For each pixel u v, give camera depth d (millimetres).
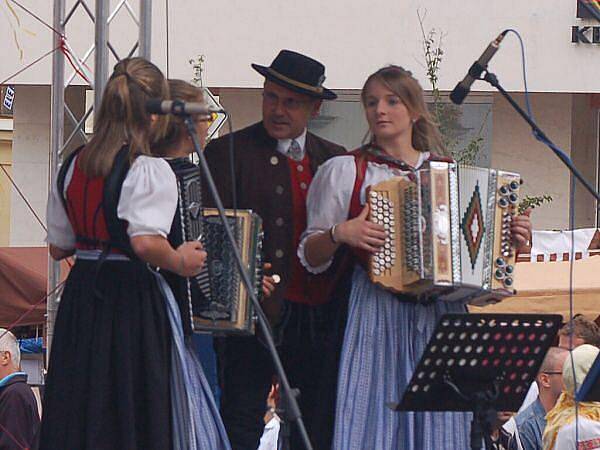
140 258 7535
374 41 23125
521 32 23203
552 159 23750
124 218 7469
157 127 7777
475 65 8438
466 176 8148
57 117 13320
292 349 9133
